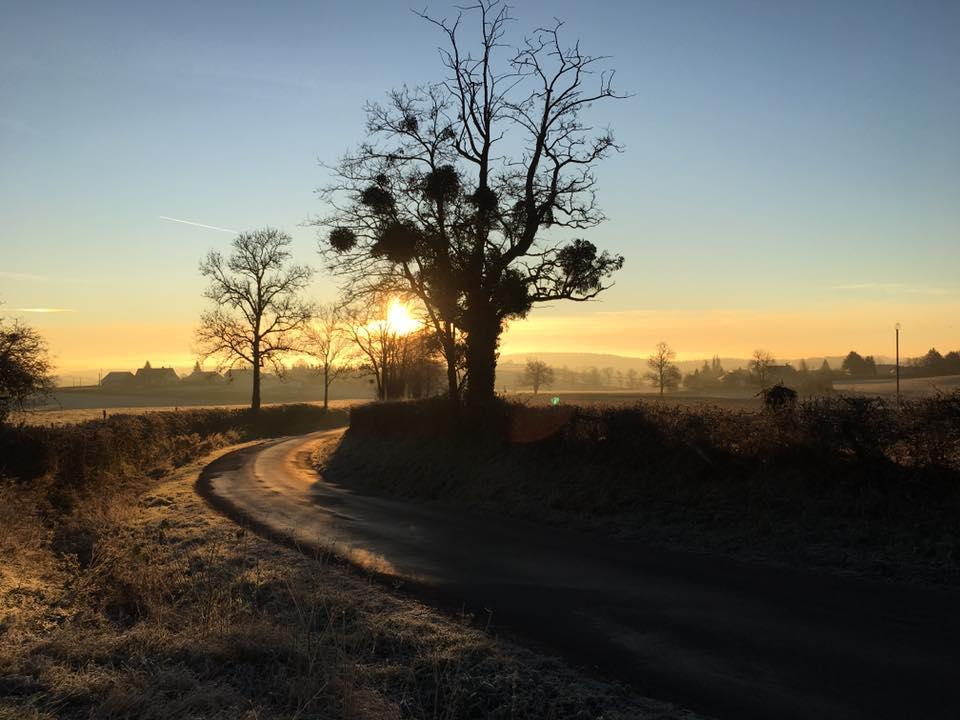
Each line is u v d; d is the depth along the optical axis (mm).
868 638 6688
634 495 14477
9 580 9141
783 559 10094
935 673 5809
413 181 26938
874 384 113250
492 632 7355
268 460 33312
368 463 26109
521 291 25141
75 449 22156
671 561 10406
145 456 30000
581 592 8820
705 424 15016
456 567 10461
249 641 6605
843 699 5371
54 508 17766
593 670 6211
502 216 26141
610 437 16828
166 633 6949
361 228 27703
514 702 5375
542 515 14883
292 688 5504
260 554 11352
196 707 5223
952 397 11375
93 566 11203
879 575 8977
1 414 26734
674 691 5660
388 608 8148
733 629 7117
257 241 61125
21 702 5227
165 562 11133
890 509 10773
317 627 7457
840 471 12164
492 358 26141
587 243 25641
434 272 26219
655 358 130250
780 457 13156
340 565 10688
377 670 6066
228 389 159250
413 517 15742
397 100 27469
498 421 21484
